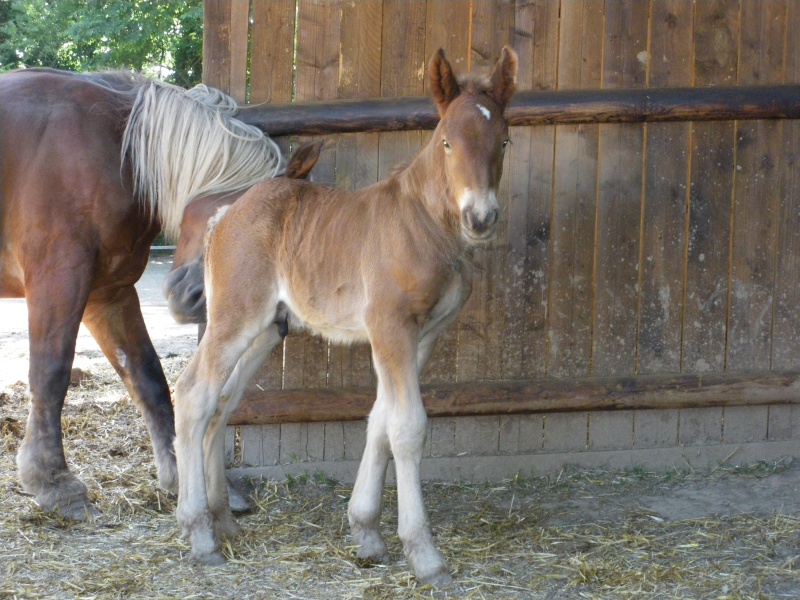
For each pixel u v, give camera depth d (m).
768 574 2.96
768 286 4.22
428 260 2.93
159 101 3.77
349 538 3.33
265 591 2.88
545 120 4.04
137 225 3.84
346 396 4.10
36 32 18.31
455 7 4.09
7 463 4.19
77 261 3.61
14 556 3.13
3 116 3.70
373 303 2.98
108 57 17.31
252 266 3.21
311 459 4.20
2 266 3.86
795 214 4.19
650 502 3.77
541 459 4.20
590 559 3.12
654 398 4.15
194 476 3.16
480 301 4.15
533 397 4.12
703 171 4.14
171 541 3.32
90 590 2.86
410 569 3.04
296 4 4.10
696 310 4.21
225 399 3.36
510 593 2.86
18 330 8.02
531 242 4.13
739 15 4.11
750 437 4.30
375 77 4.12
